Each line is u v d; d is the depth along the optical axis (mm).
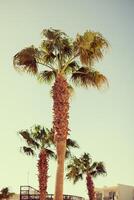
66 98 12305
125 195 41688
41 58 13695
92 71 13688
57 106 12180
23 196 28453
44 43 13766
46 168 21625
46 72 14047
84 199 31516
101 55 13359
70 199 30969
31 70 13703
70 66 13836
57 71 13570
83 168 28453
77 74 13758
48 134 22531
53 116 12172
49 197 25000
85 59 13227
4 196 39031
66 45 13531
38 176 21516
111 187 43281
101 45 13305
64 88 12367
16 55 13578
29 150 22703
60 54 13539
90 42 13148
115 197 42219
